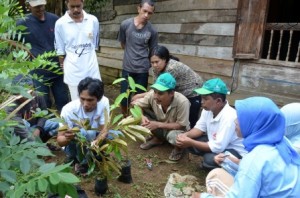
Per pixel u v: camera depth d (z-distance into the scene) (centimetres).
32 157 97
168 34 548
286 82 398
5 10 91
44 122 294
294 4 646
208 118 290
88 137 249
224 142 270
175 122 338
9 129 109
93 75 364
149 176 306
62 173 82
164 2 546
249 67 431
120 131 228
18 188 83
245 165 153
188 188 248
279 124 157
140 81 429
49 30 373
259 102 161
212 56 474
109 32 701
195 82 349
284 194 149
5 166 92
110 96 620
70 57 350
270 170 148
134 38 412
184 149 343
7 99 126
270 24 404
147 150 365
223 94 266
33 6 350
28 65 106
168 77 307
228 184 220
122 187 280
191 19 498
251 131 162
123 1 641
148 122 329
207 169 303
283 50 601
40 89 356
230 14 441
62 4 700
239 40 427
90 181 282
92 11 719
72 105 274
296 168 154
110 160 243
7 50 115
